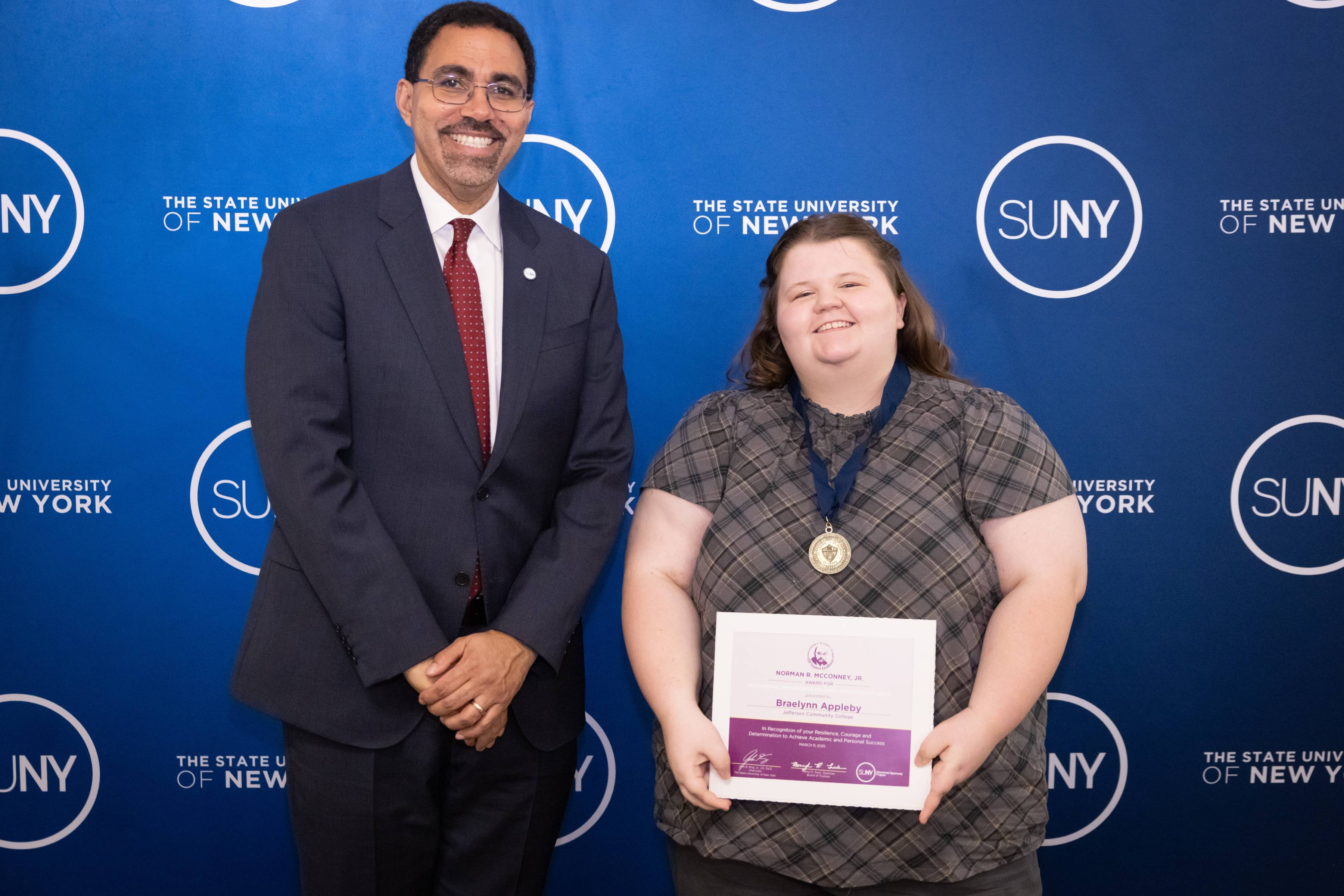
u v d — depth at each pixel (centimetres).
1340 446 185
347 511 124
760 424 128
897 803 112
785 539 118
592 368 144
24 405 176
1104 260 183
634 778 188
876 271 126
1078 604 186
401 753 133
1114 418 184
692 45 178
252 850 184
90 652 180
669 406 183
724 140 180
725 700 116
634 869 189
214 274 177
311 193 176
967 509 120
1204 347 184
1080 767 188
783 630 116
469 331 136
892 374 128
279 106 175
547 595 132
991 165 181
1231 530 186
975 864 114
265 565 138
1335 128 182
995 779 116
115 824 183
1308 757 188
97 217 175
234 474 179
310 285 129
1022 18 180
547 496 142
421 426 130
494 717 128
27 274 175
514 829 143
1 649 179
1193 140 182
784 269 129
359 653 124
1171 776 188
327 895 136
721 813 120
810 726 114
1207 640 187
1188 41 181
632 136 179
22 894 183
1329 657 187
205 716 182
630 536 137
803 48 179
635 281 181
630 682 187
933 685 113
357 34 175
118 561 179
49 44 172
